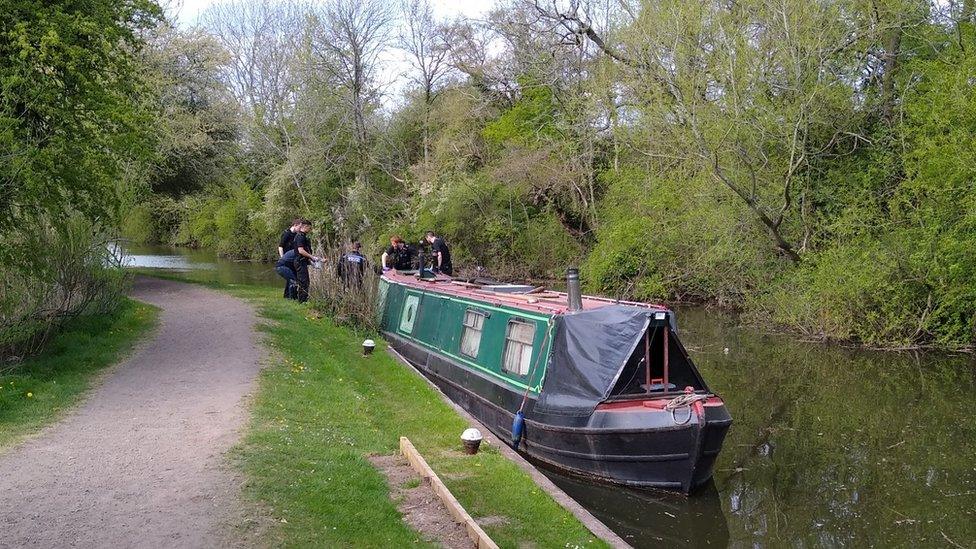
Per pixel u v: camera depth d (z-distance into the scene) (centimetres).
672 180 2348
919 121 1781
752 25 1966
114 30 1109
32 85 1001
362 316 1655
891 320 1791
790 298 2028
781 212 2008
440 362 1306
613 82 2519
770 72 1952
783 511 852
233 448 712
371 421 923
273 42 4103
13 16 1013
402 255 1969
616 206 2777
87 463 668
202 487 614
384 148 3797
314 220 3450
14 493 596
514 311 1091
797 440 1109
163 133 2159
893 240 1783
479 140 3509
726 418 876
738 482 941
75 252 1247
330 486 641
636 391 922
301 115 3612
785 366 1619
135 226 5412
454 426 938
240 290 2102
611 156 3050
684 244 2402
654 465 873
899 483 934
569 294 999
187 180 2539
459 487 729
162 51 2358
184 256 4662
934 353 1731
